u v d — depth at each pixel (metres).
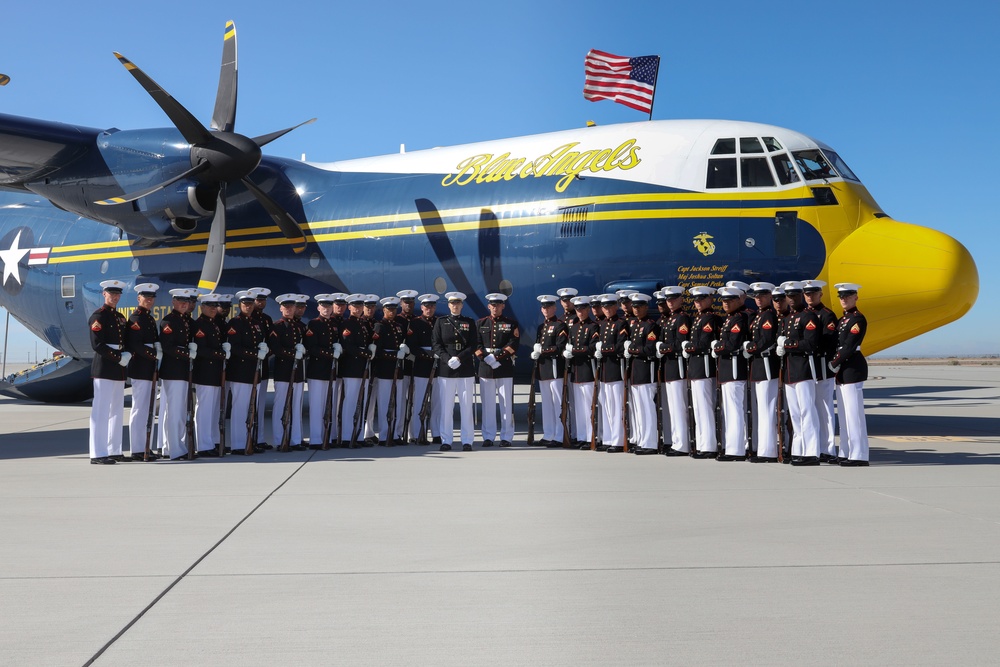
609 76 16.05
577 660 3.23
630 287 11.59
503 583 4.30
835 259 11.17
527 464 9.07
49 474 8.46
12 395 21.11
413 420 11.59
